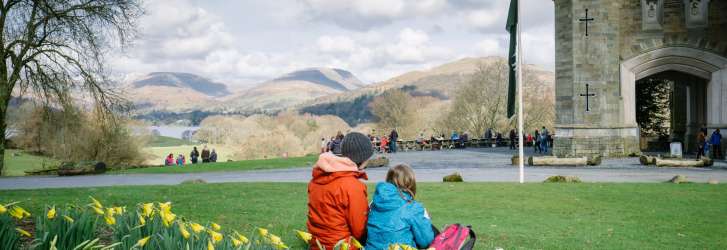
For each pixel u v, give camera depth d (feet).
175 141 371.15
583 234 29.48
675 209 37.81
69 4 83.66
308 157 118.93
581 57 98.84
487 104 208.64
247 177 71.46
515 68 58.59
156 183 62.95
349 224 13.80
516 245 26.48
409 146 159.33
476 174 69.77
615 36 99.45
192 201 40.29
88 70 87.20
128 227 12.94
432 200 41.60
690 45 97.81
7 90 83.10
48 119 97.50
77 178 74.74
